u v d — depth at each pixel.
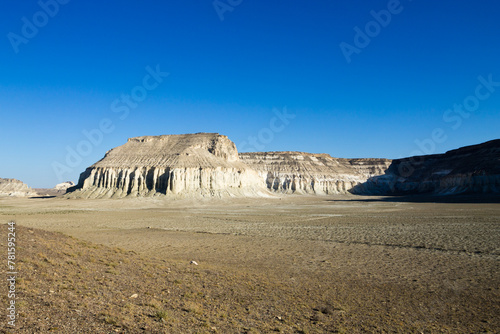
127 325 10.29
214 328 10.88
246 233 41.09
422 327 12.09
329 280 18.72
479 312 13.70
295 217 63.62
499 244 29.56
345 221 54.00
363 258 25.23
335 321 12.48
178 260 23.11
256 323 11.82
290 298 15.08
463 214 60.00
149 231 42.97
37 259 15.34
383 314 13.38
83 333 9.32
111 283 14.54
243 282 17.38
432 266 22.23
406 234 37.31
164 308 12.47
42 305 10.76
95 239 34.25
